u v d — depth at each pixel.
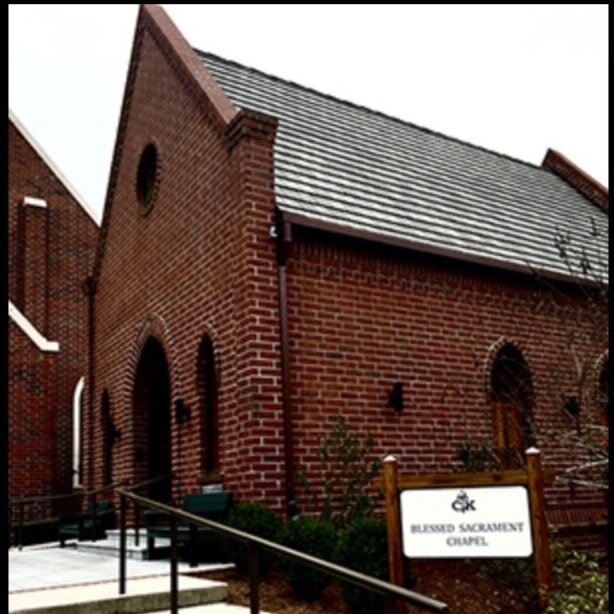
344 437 9.80
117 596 6.73
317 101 15.11
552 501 11.89
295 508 9.48
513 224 14.31
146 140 13.70
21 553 11.90
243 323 9.88
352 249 10.90
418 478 6.67
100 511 13.09
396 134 15.80
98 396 15.03
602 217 17.14
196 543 9.23
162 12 14.09
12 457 16.78
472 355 11.73
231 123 10.48
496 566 7.91
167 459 13.38
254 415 9.51
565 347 12.71
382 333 10.91
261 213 10.10
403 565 6.65
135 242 13.84
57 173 21.67
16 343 17.39
